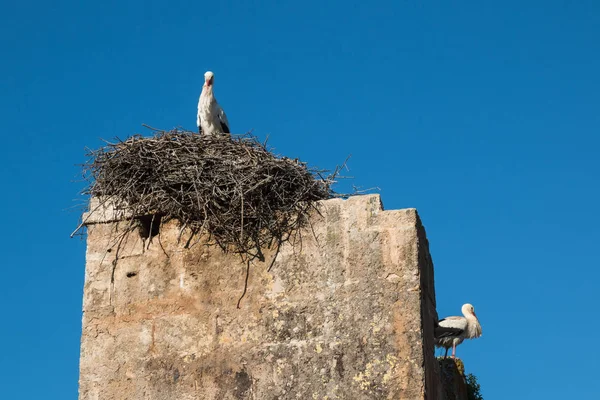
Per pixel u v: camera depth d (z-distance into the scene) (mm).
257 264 14883
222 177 15188
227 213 15109
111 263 15492
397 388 13562
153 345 14883
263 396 14133
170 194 15375
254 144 15805
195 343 14734
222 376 14430
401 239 14320
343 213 14742
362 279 14281
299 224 14883
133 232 15539
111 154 15656
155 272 15258
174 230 15383
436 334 15023
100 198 15727
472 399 19000
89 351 15102
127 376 14812
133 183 15414
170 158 15469
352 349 13953
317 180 15359
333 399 13789
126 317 15141
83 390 14891
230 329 14648
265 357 14336
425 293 14414
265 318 14555
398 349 13766
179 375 14617
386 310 14008
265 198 15109
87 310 15320
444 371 18219
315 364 14062
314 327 14273
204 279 15023
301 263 14680
